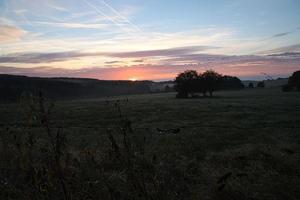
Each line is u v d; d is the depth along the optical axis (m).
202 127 25.86
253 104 57.72
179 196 5.98
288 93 108.81
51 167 3.54
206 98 93.25
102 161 6.78
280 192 8.04
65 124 30.91
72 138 18.52
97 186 4.06
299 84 121.94
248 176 9.55
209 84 103.12
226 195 7.68
